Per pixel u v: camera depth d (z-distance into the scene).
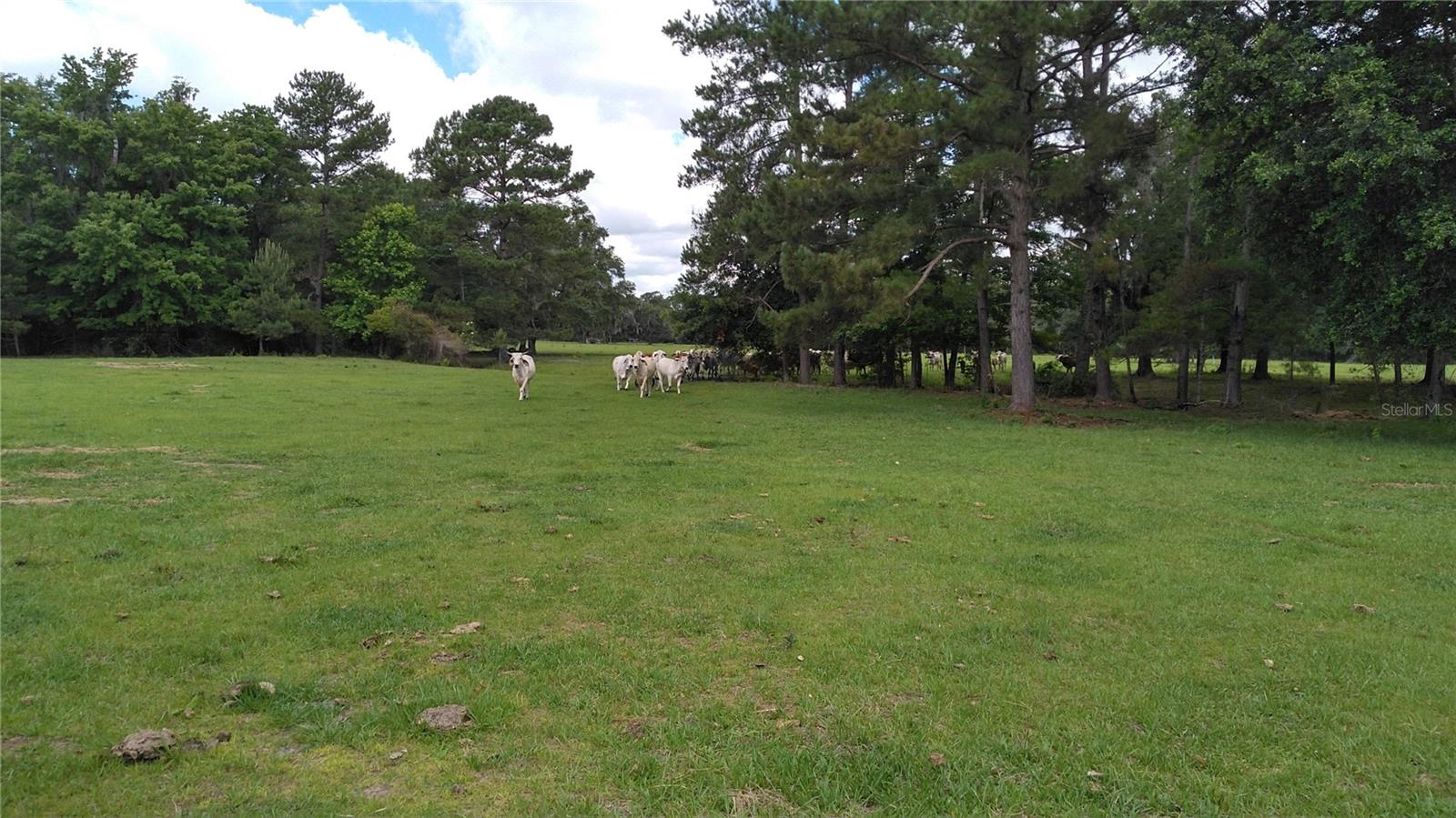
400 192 57.91
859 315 21.03
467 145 54.56
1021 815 3.28
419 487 9.80
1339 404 28.06
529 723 3.92
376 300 50.22
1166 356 28.36
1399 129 13.18
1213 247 24.45
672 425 17.44
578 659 4.70
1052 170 20.98
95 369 27.86
